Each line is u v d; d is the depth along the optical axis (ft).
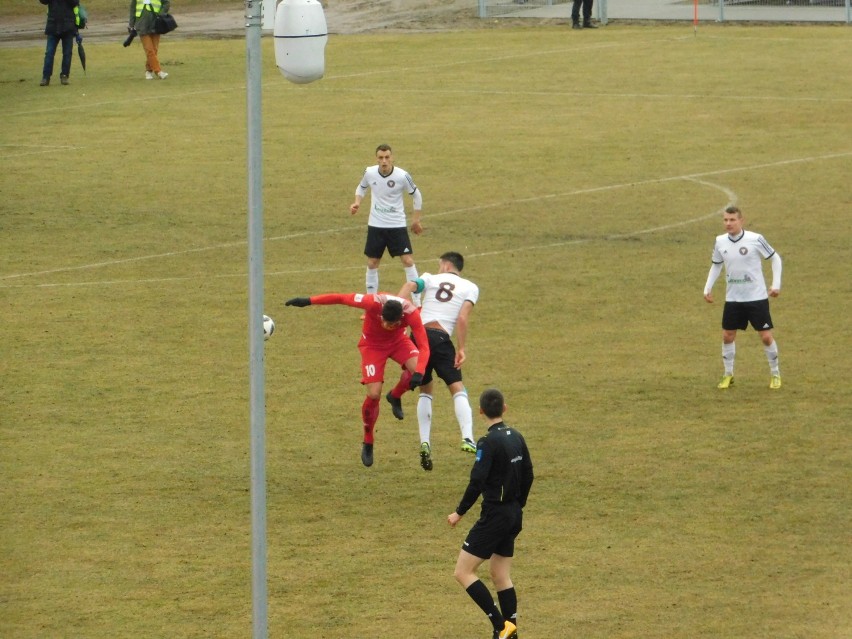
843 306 204.13
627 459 144.66
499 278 222.89
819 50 453.17
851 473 139.64
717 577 116.06
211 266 232.53
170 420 158.20
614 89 395.75
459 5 596.70
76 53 492.95
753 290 164.45
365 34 534.78
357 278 223.51
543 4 583.17
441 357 144.87
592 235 250.78
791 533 125.08
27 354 182.91
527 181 293.23
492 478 105.09
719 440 150.00
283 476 141.79
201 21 579.07
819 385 168.86
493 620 105.09
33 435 152.76
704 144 325.62
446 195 282.36
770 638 104.06
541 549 122.62
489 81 414.21
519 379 172.76
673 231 252.42
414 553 122.72
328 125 355.56
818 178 290.76
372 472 143.23
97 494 136.36
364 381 140.15
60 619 109.19
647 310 204.13
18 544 124.06
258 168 91.86
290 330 196.44
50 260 235.81
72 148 333.21
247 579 117.08
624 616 108.68
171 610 110.83
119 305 207.92
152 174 304.91
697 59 442.09
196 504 134.10
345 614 110.11
